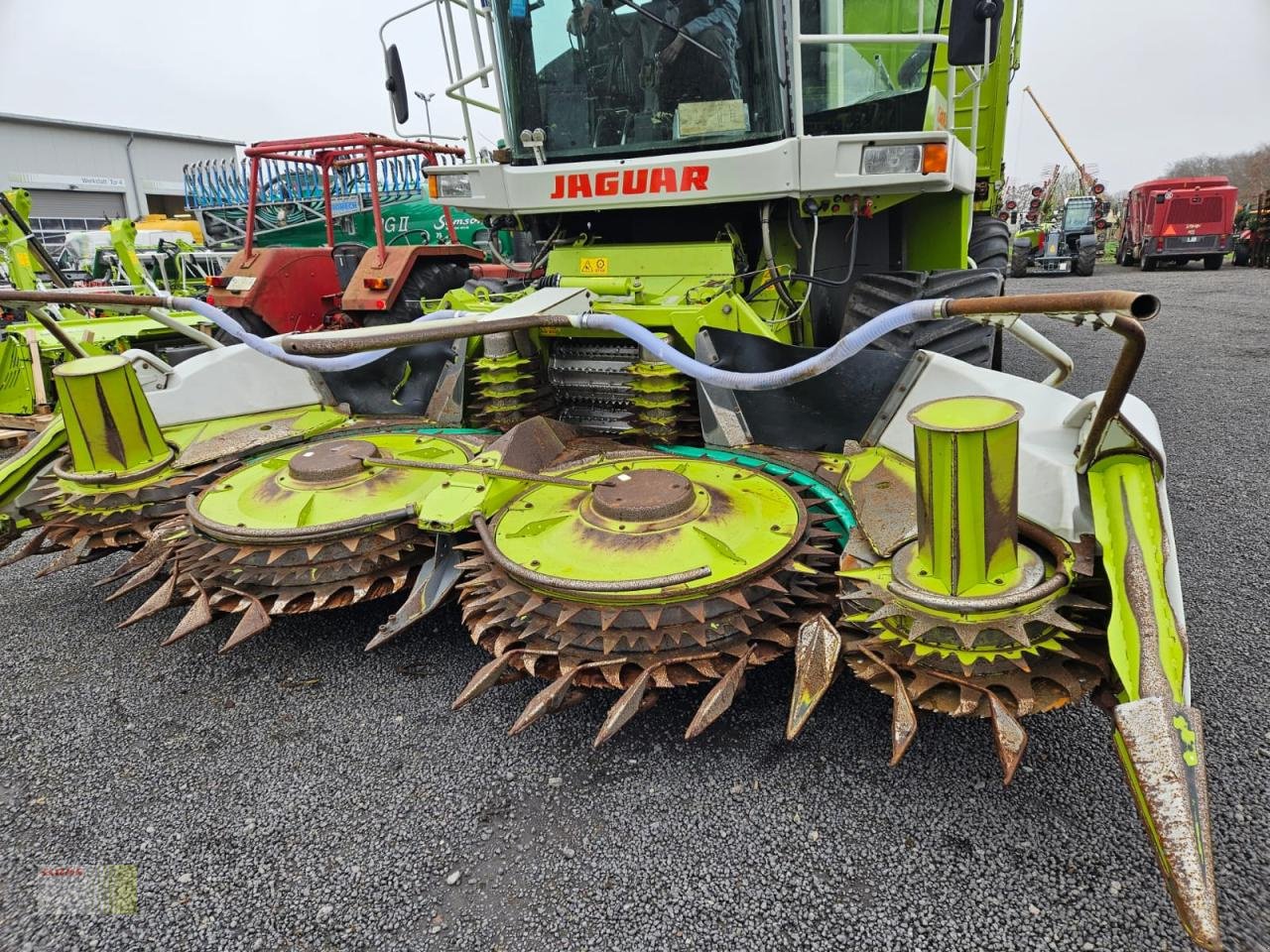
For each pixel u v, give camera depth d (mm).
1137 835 2029
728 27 3293
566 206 3703
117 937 1893
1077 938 1764
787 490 2582
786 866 1995
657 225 4094
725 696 2059
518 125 3840
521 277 5633
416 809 2254
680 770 2346
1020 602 1811
